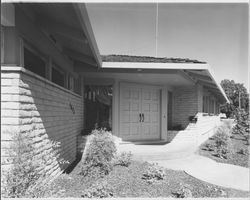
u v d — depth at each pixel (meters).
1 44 3.68
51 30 5.00
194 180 5.79
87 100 10.01
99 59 6.62
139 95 10.62
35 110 4.31
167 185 5.25
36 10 4.29
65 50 6.75
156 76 8.64
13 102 3.65
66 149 6.62
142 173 5.99
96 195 4.30
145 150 8.58
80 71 8.05
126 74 8.34
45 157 4.38
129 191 4.79
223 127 12.13
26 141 3.65
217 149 9.35
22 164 3.45
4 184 3.42
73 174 5.87
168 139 11.20
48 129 5.02
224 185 5.42
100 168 5.71
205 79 10.04
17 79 3.67
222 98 16.27
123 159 6.74
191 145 10.04
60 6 3.67
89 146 5.98
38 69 5.02
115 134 9.57
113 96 9.62
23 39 4.08
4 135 3.61
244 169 6.81
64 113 6.43
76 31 4.65
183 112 12.09
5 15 3.46
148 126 10.87
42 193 3.56
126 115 10.12
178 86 12.00
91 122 9.87
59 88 5.89
